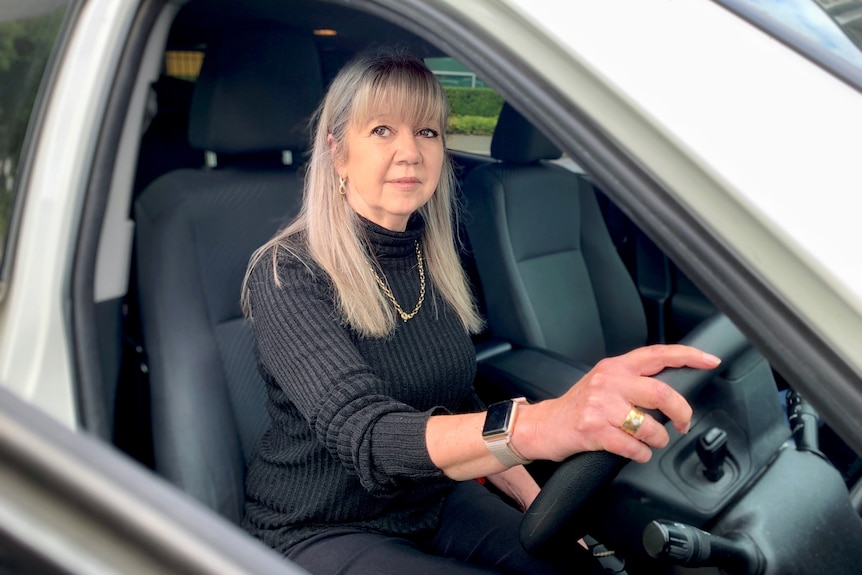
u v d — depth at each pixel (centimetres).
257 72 173
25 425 54
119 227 140
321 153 135
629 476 144
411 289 142
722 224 71
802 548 128
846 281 65
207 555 54
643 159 75
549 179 257
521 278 240
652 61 78
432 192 137
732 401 144
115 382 146
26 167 126
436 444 104
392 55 133
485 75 84
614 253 270
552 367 197
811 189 69
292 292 128
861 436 62
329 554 130
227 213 167
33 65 128
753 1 89
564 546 104
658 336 269
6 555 51
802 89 77
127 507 53
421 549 142
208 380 156
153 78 140
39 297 123
